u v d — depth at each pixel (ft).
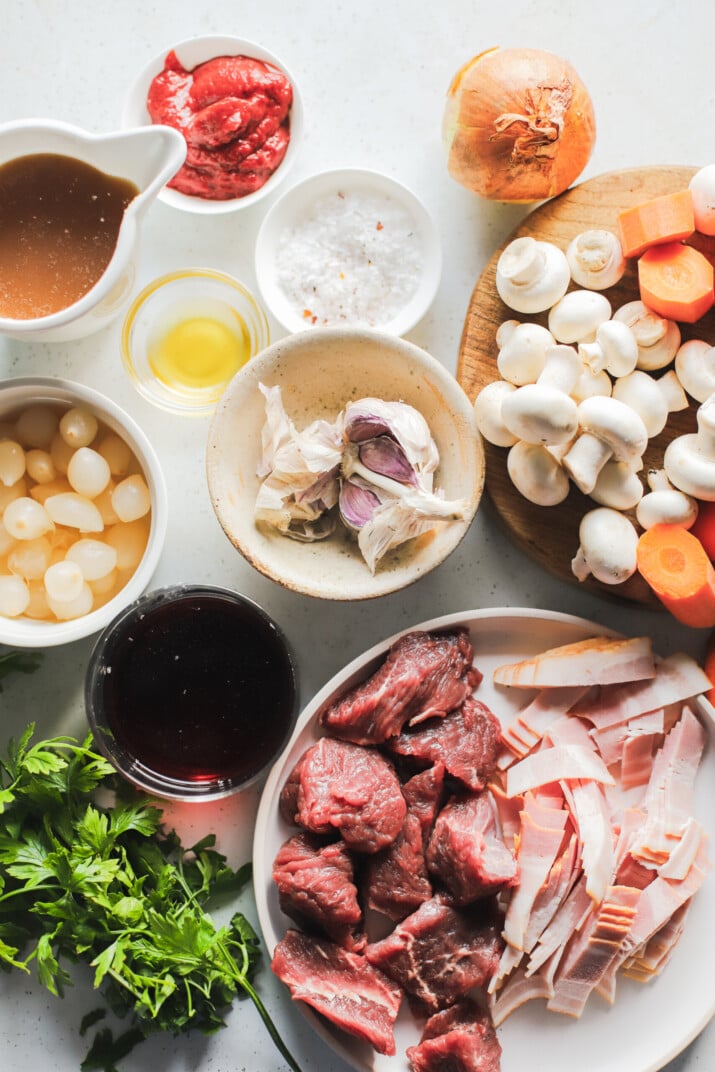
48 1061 2.47
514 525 2.41
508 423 2.26
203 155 2.40
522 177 2.35
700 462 2.31
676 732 2.41
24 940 2.47
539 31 2.50
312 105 2.51
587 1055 2.41
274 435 2.31
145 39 2.50
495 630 2.44
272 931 2.36
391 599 2.51
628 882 2.40
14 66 2.49
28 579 2.39
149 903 2.31
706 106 2.51
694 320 2.36
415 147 2.51
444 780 2.40
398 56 2.50
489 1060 2.30
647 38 2.51
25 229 2.27
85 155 2.25
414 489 2.28
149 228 2.51
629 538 2.34
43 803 2.29
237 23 2.50
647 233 2.31
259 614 2.33
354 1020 2.27
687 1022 2.41
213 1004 2.45
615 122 2.51
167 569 2.51
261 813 2.35
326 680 2.52
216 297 2.48
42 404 2.40
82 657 2.51
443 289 2.51
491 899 2.37
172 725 2.38
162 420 2.52
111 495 2.39
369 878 2.37
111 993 2.39
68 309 2.22
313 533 2.39
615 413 2.25
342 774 2.33
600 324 2.35
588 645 2.39
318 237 2.45
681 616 2.36
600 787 2.42
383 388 2.39
